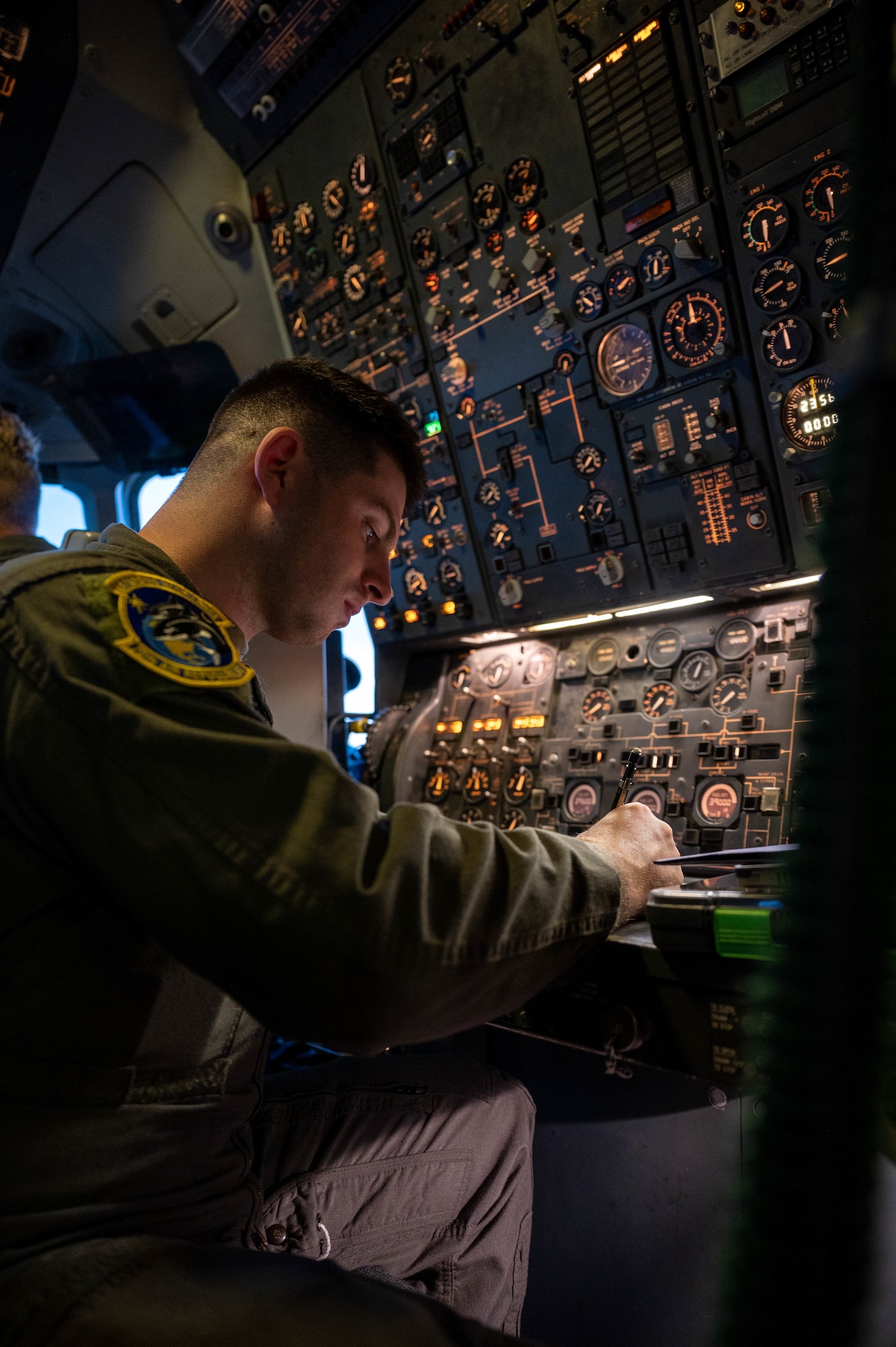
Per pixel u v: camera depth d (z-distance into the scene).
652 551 2.75
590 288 2.71
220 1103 1.12
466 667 3.57
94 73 3.36
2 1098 0.94
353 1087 1.56
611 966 1.28
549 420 2.94
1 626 1.00
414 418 3.34
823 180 2.21
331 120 3.29
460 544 3.31
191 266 3.96
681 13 2.38
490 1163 1.60
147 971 1.03
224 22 3.29
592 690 3.07
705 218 2.41
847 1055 0.45
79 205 3.77
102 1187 0.98
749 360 2.44
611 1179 1.96
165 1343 0.79
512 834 1.09
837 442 0.46
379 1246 1.46
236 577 1.32
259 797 0.90
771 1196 0.47
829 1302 0.46
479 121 2.88
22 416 4.61
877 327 0.44
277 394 1.33
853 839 0.44
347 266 3.41
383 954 0.87
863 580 0.44
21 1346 0.82
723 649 2.74
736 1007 1.15
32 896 0.98
